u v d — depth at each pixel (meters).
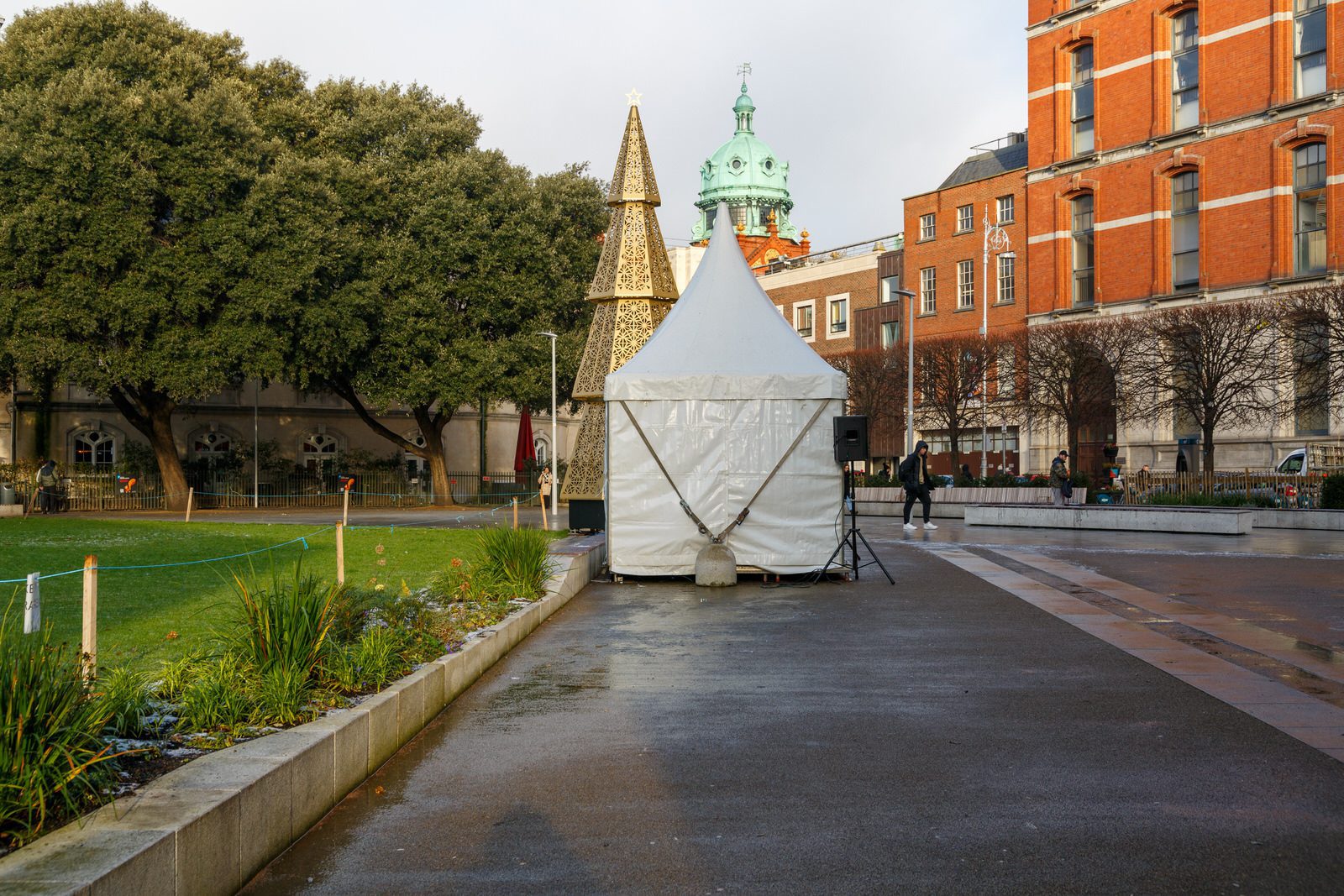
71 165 32.88
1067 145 46.59
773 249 88.88
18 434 43.94
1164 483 29.86
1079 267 46.41
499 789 5.52
